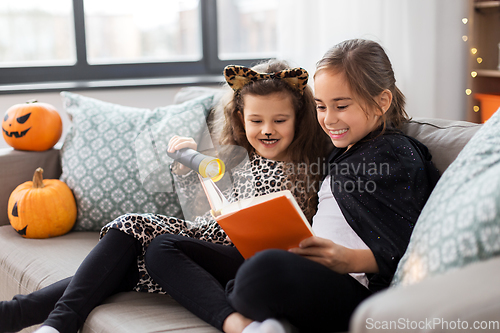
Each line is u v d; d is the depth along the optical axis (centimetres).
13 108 150
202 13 241
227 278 99
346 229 91
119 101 221
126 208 131
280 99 111
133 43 236
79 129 145
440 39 245
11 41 215
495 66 232
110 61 232
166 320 85
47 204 128
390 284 75
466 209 58
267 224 80
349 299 78
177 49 245
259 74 114
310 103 117
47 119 149
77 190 137
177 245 95
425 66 232
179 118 135
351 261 80
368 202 88
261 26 256
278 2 217
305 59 217
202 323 84
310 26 216
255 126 114
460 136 99
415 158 91
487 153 69
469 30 226
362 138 100
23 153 146
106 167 134
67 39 224
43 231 128
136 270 102
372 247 83
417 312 43
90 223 136
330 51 101
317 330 76
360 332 44
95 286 92
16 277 114
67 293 90
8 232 134
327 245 79
